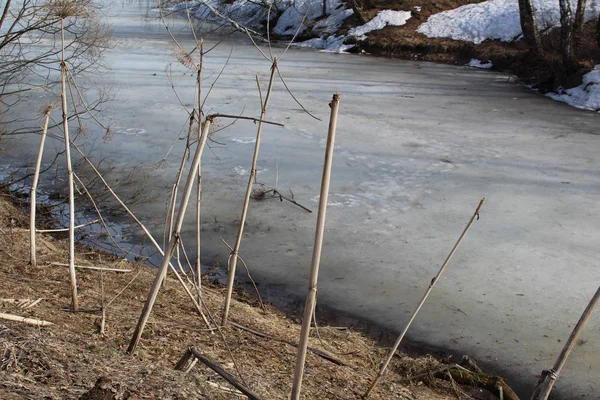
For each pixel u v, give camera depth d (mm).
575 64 18016
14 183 9680
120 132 13039
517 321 6730
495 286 7457
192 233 8695
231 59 22406
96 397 2447
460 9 26297
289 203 9859
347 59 23781
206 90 17141
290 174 11117
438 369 5297
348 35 26344
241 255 8102
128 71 19172
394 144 12961
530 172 11445
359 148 12633
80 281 5391
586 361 6047
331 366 4715
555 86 18391
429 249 8406
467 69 22297
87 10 10234
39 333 3178
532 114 15852
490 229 9039
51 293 4699
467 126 14492
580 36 20391
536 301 7145
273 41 27891
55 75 16875
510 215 9531
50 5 8836
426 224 9188
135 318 4344
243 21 31266
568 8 18031
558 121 15180
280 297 7062
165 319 4609
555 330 6578
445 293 7285
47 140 12203
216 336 4465
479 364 5934
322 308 6898
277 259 8023
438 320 6711
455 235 8844
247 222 9117
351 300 7090
